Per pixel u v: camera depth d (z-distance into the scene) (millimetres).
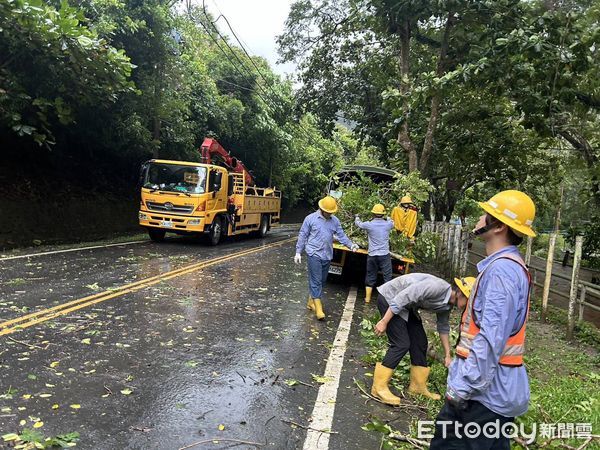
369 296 9258
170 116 18094
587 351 6980
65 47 10891
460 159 17766
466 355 2592
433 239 11148
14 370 4574
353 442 3830
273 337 6324
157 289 8414
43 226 14094
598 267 16016
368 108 22703
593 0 10742
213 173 15461
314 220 7617
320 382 4973
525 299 2471
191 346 5680
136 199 20500
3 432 3500
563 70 10273
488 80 10656
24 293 7375
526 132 16891
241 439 3703
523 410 2516
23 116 12516
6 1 9867
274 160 31344
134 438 3588
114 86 12438
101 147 18031
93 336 5723
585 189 14984
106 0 14242
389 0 11922
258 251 15492
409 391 4898
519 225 2529
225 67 27594
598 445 3916
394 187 11180
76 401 4082
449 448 2639
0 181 13336
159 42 16297
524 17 10789
